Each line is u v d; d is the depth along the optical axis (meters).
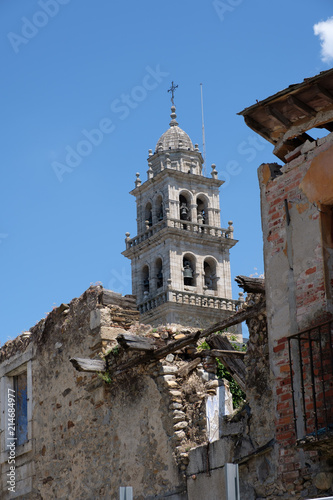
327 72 12.70
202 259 66.19
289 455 12.89
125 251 67.88
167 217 65.88
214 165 70.56
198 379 16.38
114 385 17.73
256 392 14.02
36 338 21.16
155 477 16.08
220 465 14.57
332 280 12.84
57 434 19.53
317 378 12.52
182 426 15.92
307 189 13.36
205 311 63.88
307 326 12.88
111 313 18.61
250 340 14.38
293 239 13.44
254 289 14.11
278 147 14.11
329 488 12.23
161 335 16.92
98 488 17.67
